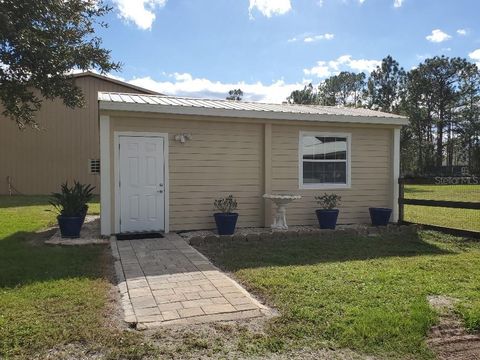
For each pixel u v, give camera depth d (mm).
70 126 19078
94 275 5289
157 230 8805
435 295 4617
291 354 3264
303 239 8219
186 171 9016
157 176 8797
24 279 5023
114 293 4676
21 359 3082
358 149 10438
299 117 9484
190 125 9031
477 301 4398
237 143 9398
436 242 8078
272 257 6523
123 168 8547
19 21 8891
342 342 3438
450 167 40812
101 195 8336
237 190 9422
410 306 4152
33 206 13859
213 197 9219
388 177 10719
